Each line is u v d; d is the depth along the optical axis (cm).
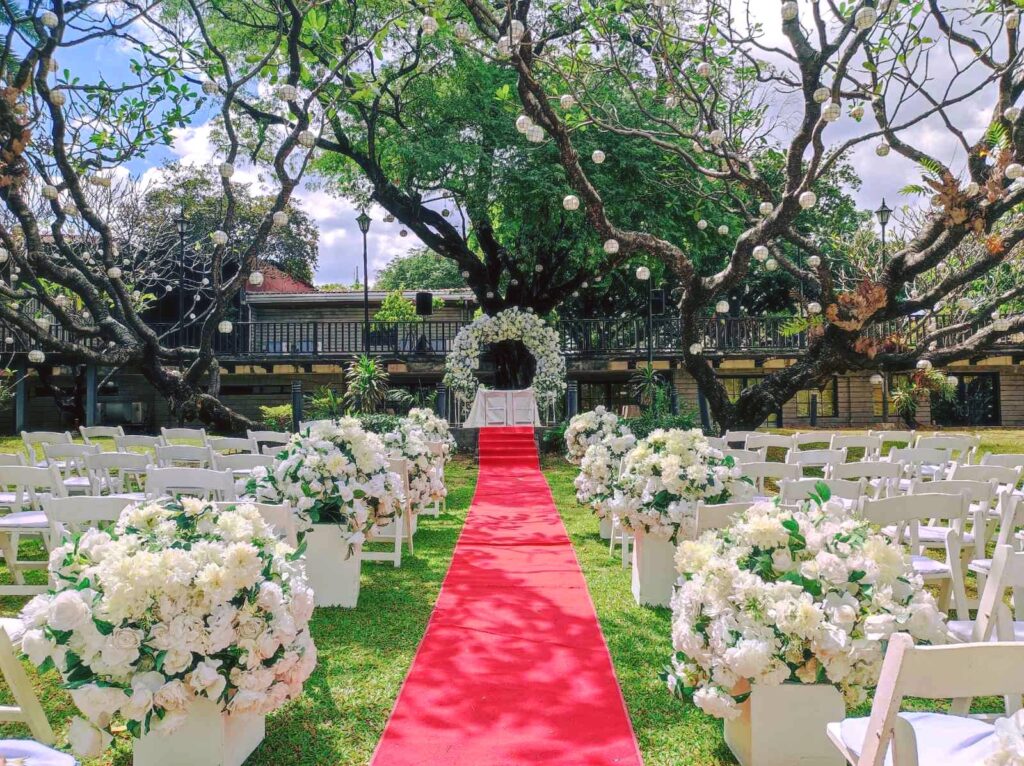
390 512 512
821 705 264
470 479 1152
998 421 2255
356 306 2453
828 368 1131
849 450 1175
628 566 576
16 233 1406
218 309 1104
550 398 1641
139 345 1209
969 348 1046
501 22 640
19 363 1881
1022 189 834
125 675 245
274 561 281
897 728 171
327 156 1677
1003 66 738
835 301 1056
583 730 305
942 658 165
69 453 626
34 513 525
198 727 262
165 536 279
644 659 384
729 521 339
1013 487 525
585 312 2595
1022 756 148
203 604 251
